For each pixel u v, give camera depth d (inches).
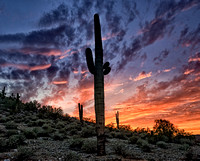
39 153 293.7
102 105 339.6
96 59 362.3
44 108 1248.8
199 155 354.6
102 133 328.5
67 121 1075.9
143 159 314.5
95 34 377.1
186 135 634.2
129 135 788.6
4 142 306.2
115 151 357.1
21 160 242.1
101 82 349.1
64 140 491.8
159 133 646.5
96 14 383.9
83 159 283.4
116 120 1155.3
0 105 1245.1
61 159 270.7
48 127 647.8
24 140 378.6
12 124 582.9
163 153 394.9
